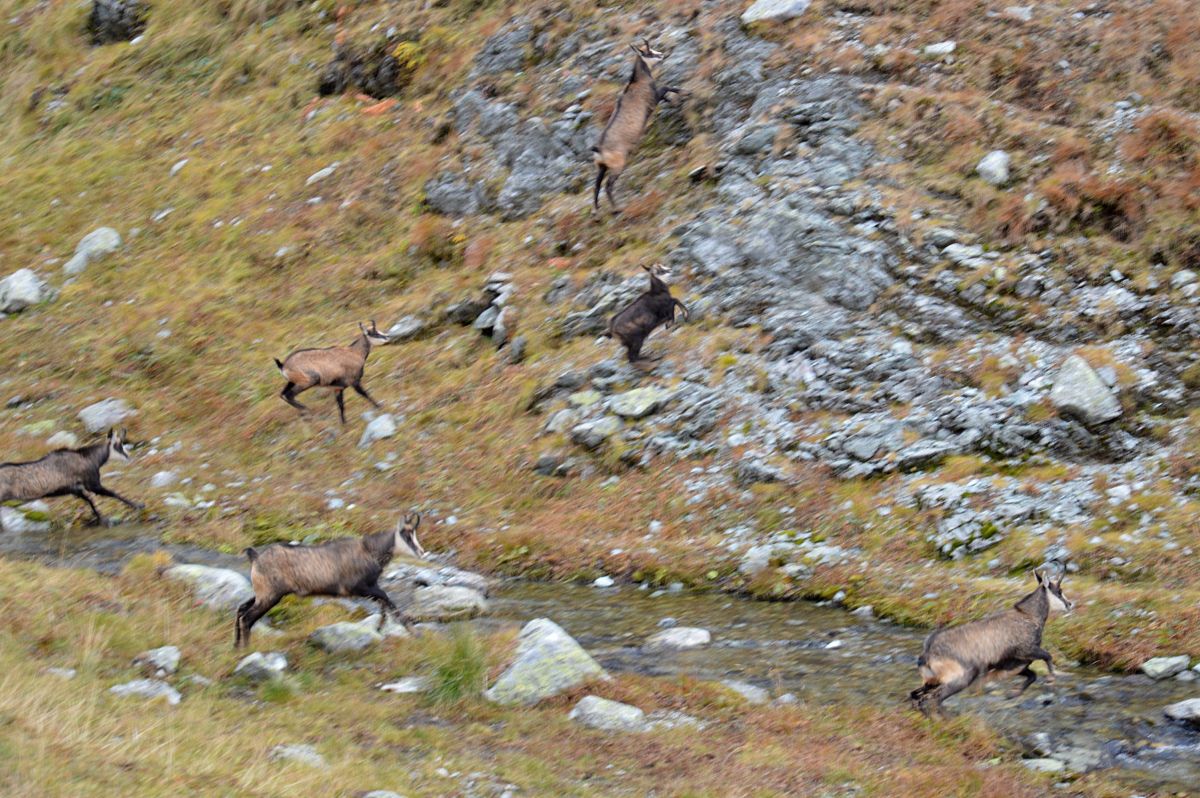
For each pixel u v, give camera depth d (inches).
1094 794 436.5
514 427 917.2
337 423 976.9
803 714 517.7
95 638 530.9
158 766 375.6
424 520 845.2
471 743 462.6
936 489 752.3
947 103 1018.7
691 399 871.7
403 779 406.3
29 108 1637.6
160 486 932.0
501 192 1155.3
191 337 1134.4
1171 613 591.5
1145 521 692.1
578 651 549.0
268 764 400.5
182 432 1020.5
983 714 523.8
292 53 1502.2
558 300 1013.2
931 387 825.5
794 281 932.6
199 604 630.5
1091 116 990.4
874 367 848.3
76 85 1631.4
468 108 1240.8
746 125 1065.5
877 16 1132.5
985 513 725.3
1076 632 599.5
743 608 693.3
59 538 847.7
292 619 637.9
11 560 767.7
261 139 1401.3
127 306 1208.2
